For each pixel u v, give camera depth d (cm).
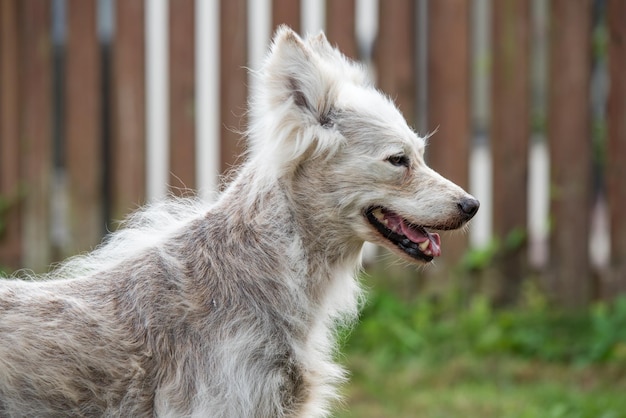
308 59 629
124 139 1127
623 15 1109
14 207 1147
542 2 1363
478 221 1348
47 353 570
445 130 1125
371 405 971
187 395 580
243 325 593
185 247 613
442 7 1117
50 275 688
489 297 1144
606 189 1134
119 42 1114
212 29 1198
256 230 612
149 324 586
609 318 1099
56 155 1338
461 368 1052
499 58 1120
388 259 1144
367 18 1291
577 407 934
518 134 1125
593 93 1167
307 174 624
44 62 1137
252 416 590
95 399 577
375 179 628
